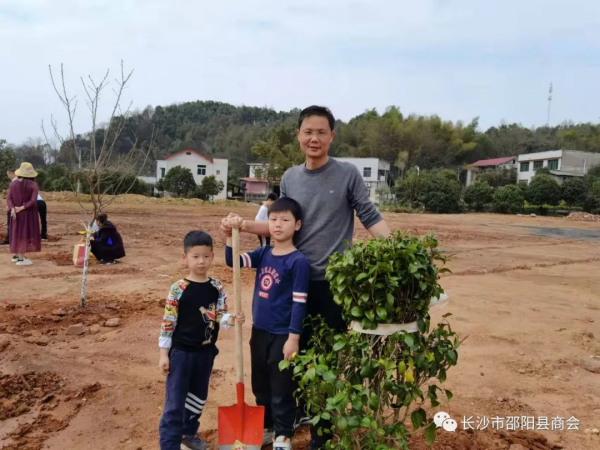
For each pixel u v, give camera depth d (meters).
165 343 3.19
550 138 87.31
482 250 16.16
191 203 34.34
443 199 46.88
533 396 4.48
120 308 6.75
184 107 123.06
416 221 30.14
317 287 3.26
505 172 63.34
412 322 2.61
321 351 3.06
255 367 3.34
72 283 8.33
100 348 5.28
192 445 3.35
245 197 61.00
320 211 3.27
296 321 3.03
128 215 23.25
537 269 12.45
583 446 3.62
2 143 32.19
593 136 78.38
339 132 80.19
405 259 2.49
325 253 3.25
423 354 2.53
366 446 2.63
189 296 3.24
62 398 4.10
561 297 8.95
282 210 3.15
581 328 6.81
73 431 3.61
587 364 5.24
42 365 4.68
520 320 7.11
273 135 51.75
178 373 3.19
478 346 5.85
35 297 7.32
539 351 5.75
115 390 4.25
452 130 76.56
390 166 72.12
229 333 5.97
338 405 2.35
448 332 2.80
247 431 3.06
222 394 4.29
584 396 4.52
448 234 21.56
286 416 3.16
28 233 9.77
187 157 59.28
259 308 3.26
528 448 3.50
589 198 45.44
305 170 3.38
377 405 2.43
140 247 13.09
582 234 25.45
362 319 2.55
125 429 3.64
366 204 3.30
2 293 7.47
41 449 3.37
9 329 5.63
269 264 3.25
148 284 8.48
